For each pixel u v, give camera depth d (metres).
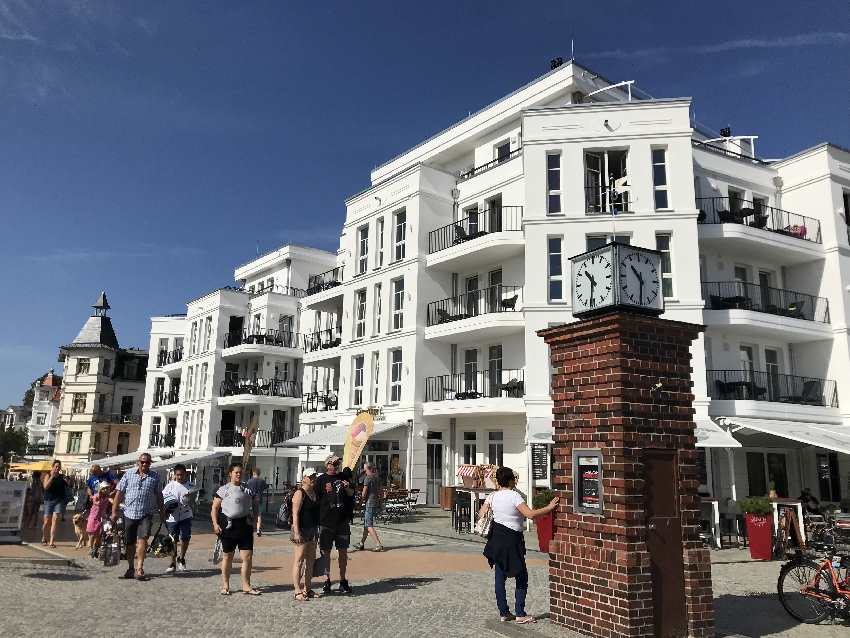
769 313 21.92
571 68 25.00
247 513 9.05
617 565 6.18
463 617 7.57
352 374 27.91
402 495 20.20
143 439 46.03
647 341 6.74
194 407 39.44
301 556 8.62
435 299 25.31
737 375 21.56
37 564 11.11
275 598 8.59
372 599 8.57
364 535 13.59
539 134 21.89
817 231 23.69
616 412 6.44
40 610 7.66
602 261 6.95
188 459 20.19
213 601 8.37
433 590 9.23
